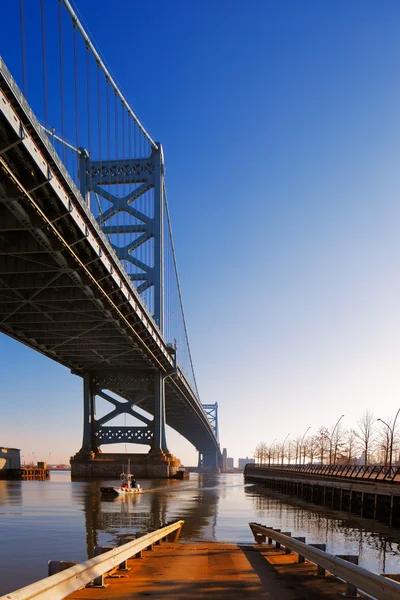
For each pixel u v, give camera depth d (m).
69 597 10.33
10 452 118.19
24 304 72.56
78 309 74.50
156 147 109.56
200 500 59.00
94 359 110.44
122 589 11.09
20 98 36.47
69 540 25.22
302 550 13.68
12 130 37.06
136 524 32.97
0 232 53.50
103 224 108.38
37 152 41.16
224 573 13.05
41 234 50.78
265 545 19.39
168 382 128.25
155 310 106.44
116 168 108.25
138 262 107.44
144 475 114.19
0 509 42.62
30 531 28.75
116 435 119.31
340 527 34.94
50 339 94.38
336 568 10.97
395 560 22.41
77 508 44.56
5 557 20.36
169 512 42.38
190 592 10.89
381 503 39.81
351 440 116.94
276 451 182.62
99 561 10.98
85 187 108.12
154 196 107.75
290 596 10.61
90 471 114.56
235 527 31.62
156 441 117.19
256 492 83.19
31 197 44.66
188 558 15.53
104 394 120.69
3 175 41.75
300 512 45.97
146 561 14.88
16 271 60.84
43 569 18.00
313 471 74.31
